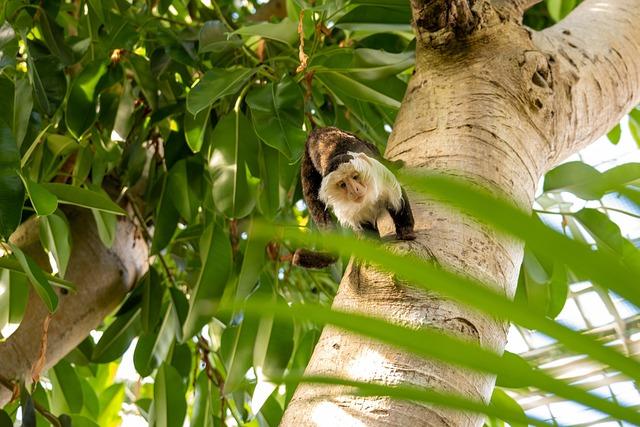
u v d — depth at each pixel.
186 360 4.39
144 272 4.32
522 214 0.45
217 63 4.09
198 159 4.09
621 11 3.33
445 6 2.73
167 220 3.96
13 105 3.32
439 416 1.80
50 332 3.72
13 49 3.50
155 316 4.01
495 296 0.49
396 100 3.62
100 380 5.33
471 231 2.20
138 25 4.00
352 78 3.61
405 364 1.86
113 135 3.77
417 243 2.10
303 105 3.41
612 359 0.47
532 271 3.94
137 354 4.13
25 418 3.29
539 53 2.77
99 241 4.03
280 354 3.71
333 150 2.74
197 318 3.62
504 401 3.36
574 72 2.92
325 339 2.04
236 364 3.77
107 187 4.27
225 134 3.61
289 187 3.65
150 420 3.88
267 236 0.74
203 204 4.04
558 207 4.29
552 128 2.72
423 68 2.83
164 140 4.29
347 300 2.08
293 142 3.27
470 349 0.50
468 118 2.54
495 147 2.47
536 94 2.69
